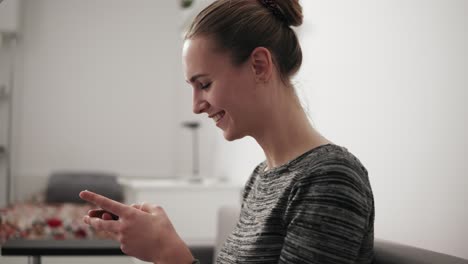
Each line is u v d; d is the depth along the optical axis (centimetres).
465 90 120
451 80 125
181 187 304
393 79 156
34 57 436
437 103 131
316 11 224
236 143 341
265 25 89
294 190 82
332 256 75
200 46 87
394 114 154
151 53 458
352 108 185
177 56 460
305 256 76
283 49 91
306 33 235
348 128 188
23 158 431
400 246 102
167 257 85
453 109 124
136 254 86
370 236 89
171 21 462
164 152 458
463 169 119
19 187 423
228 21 87
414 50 144
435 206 130
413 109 143
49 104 438
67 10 444
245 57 87
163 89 459
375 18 169
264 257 84
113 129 451
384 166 159
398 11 154
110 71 451
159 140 457
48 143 437
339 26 199
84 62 446
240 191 309
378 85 166
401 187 148
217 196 309
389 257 99
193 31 88
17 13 390
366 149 173
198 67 87
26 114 433
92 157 446
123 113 453
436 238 129
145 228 85
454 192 122
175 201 304
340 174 78
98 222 87
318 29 221
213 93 87
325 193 77
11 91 400
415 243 139
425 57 138
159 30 460
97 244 170
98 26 450
